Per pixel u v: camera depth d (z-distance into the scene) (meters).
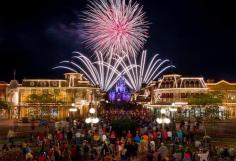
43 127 80.31
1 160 33.00
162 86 141.62
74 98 129.88
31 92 129.50
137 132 47.88
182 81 136.50
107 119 78.31
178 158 34.47
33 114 123.56
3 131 76.25
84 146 38.31
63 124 65.62
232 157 34.25
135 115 92.44
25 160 33.69
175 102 126.75
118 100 192.75
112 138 46.31
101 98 166.75
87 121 57.59
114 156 38.94
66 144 40.66
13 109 124.56
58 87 130.75
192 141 52.06
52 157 34.84
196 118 110.75
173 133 52.09
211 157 36.41
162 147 35.56
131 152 39.03
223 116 122.81
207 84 138.25
